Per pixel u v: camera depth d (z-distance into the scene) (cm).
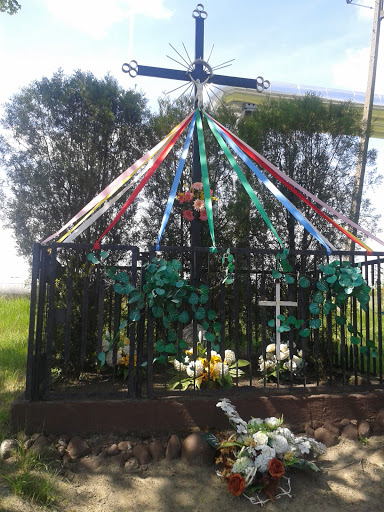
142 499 271
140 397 344
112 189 430
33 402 330
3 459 297
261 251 371
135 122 612
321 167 604
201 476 295
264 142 616
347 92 1009
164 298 344
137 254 353
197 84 507
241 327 577
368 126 662
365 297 368
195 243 488
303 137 605
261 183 604
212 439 311
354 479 297
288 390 363
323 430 342
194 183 482
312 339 511
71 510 257
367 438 345
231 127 628
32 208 565
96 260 348
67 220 558
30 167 566
